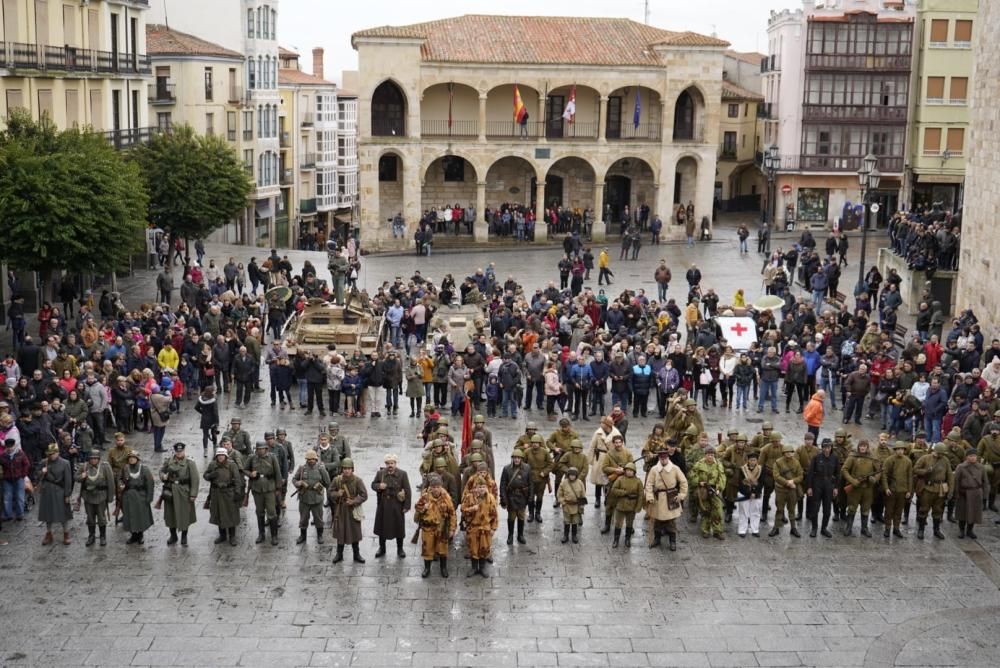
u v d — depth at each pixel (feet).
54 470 67.97
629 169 231.71
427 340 116.16
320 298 121.80
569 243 171.12
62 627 57.93
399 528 66.80
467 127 222.28
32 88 139.23
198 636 57.21
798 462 71.31
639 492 69.10
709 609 61.31
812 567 67.31
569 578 64.95
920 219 153.17
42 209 112.27
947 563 68.33
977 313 119.65
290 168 258.78
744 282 168.14
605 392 100.78
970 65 204.33
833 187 239.91
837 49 231.09
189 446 89.20
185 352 102.89
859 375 97.09
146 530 71.46
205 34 227.40
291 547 69.15
